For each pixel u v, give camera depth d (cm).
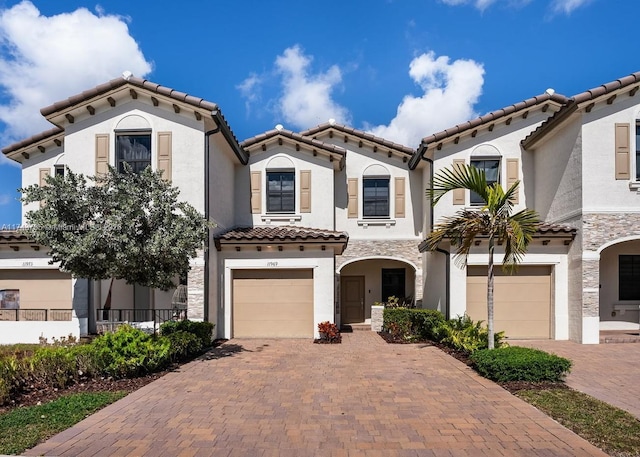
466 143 1683
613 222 1354
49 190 999
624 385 867
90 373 912
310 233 1496
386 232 1880
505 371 875
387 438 598
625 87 1341
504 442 581
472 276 1480
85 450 557
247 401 765
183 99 1347
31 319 1479
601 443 573
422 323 1446
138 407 729
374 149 1894
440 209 1650
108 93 1382
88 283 1438
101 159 1406
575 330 1399
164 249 991
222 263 1490
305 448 566
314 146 1747
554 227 1417
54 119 1413
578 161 1386
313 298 1494
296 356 1174
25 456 538
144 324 1470
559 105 1659
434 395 797
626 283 1620
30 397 787
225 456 542
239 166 1795
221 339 1460
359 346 1337
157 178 1078
